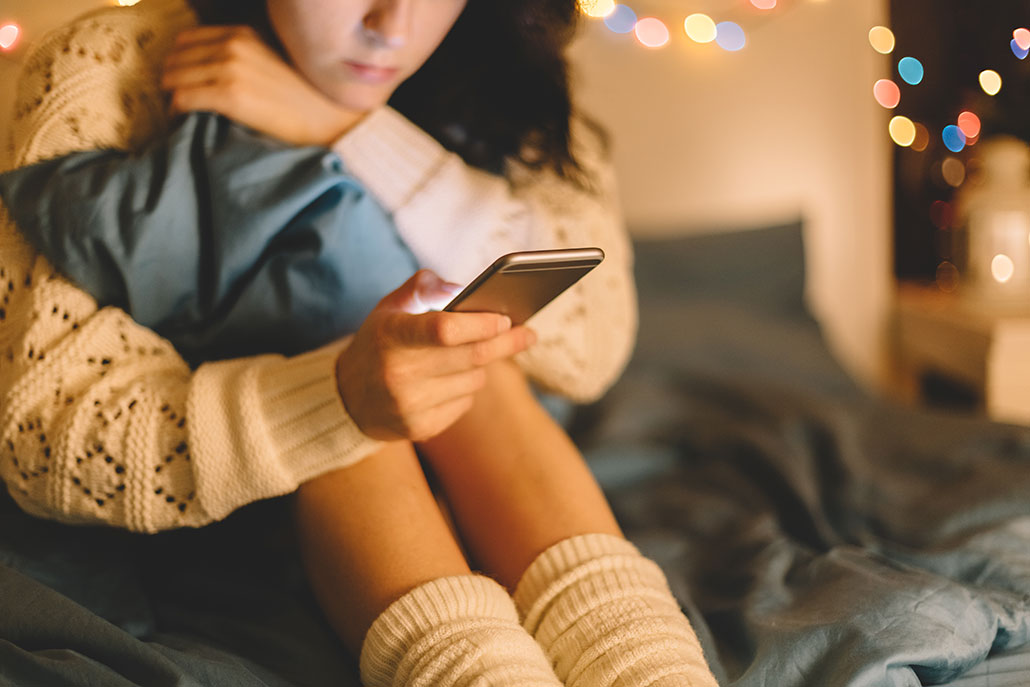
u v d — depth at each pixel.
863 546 0.84
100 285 0.64
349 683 0.60
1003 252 1.67
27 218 0.64
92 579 0.68
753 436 1.09
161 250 0.64
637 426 1.23
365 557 0.58
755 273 1.79
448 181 0.74
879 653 0.57
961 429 1.08
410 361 0.53
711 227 1.86
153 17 0.79
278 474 0.57
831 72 1.94
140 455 0.58
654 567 0.63
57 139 0.68
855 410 1.22
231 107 0.70
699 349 1.51
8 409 0.61
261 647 0.64
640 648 0.54
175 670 0.54
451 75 0.83
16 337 0.63
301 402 0.58
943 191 1.98
